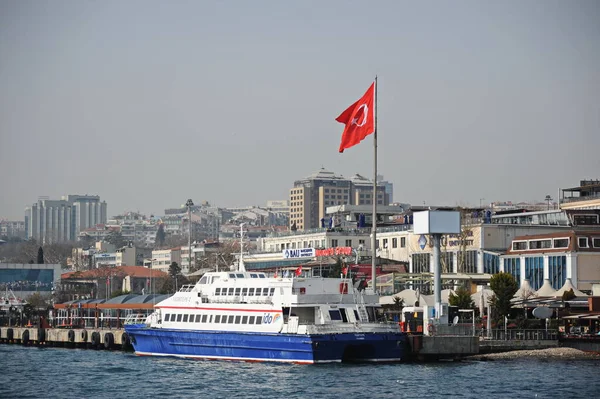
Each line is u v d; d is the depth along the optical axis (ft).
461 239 595.88
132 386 322.55
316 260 634.02
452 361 372.79
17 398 304.50
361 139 405.80
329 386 308.60
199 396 298.15
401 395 293.43
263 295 370.12
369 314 377.71
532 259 545.85
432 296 457.27
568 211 613.93
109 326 552.41
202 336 380.99
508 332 402.72
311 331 349.61
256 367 350.84
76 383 334.44
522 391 301.02
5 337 564.30
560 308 435.12
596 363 367.25
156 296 569.64
